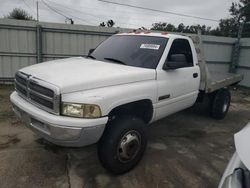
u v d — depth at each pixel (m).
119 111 3.48
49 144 4.38
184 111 6.91
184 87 4.56
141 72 3.65
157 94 3.87
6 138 4.61
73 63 3.87
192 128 5.72
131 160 3.56
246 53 12.10
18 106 3.38
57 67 3.57
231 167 2.08
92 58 4.42
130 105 3.53
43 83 2.99
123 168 3.50
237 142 1.96
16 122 5.43
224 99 6.35
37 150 4.14
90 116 2.90
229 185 1.77
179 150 4.48
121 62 4.01
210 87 5.33
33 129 3.22
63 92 2.86
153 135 5.16
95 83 3.09
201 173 3.74
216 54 12.65
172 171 3.73
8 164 3.66
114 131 3.25
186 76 4.59
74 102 2.86
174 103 4.38
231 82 6.69
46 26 9.79
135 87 3.47
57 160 3.86
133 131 3.48
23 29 9.61
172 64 4.04
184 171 3.76
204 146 4.75
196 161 4.11
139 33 4.68
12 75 9.90
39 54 9.87
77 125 2.83
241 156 1.79
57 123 2.83
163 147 4.57
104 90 3.13
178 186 3.38
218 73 7.73
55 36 10.02
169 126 5.76
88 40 10.41
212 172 3.78
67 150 4.19
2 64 9.73
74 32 10.16
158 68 3.93
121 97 3.23
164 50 4.13
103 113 3.01
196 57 5.00
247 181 1.74
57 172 3.53
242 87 12.16
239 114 7.27
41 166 3.66
